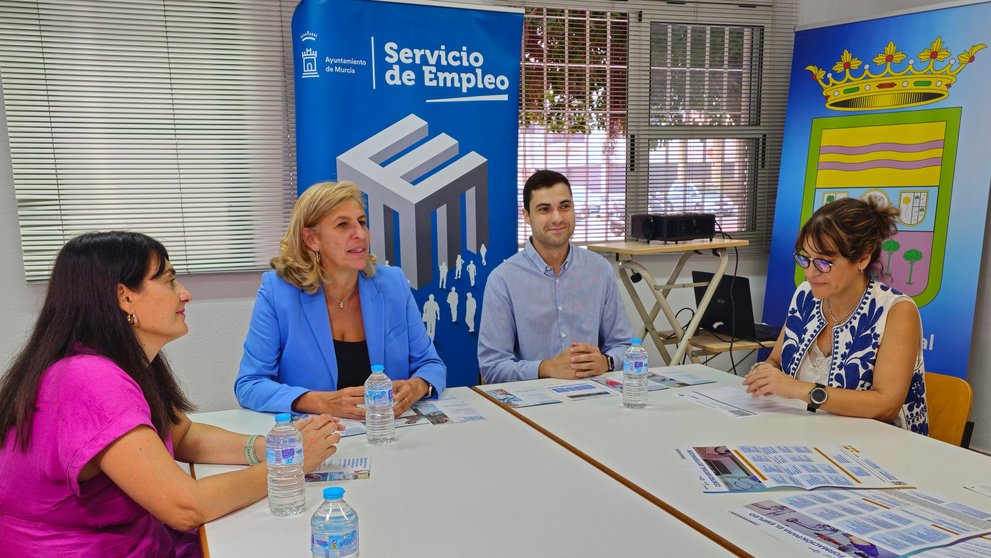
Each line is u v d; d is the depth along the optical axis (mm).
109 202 2854
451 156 3016
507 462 1354
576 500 1159
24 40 2674
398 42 2877
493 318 2455
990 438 3242
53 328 1155
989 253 3203
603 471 1297
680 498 1160
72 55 2738
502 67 3068
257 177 3045
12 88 2682
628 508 1122
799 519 1064
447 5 2947
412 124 2934
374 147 2881
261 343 1864
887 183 3316
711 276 3406
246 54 2961
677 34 3668
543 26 3408
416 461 1368
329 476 1290
